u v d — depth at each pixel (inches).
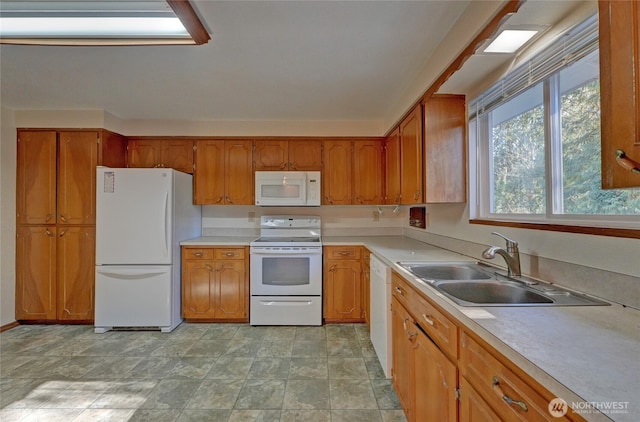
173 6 56.7
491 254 57.7
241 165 135.0
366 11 60.7
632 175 25.5
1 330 114.3
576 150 52.7
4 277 116.3
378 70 86.2
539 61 56.3
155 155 134.3
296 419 67.0
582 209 51.4
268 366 89.4
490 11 51.0
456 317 41.4
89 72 88.3
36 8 58.6
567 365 26.3
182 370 87.2
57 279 120.0
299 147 135.6
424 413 53.7
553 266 52.5
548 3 45.8
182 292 124.0
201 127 134.4
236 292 124.3
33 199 120.1
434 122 82.5
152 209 115.6
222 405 71.6
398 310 71.7
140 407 70.9
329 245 123.7
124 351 99.0
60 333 113.3
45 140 120.0
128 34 67.1
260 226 145.2
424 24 65.2
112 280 114.8
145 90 101.7
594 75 48.9
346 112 124.3
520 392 28.9
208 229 145.9
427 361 52.4
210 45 73.4
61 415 68.0
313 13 61.2
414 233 128.8
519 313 39.2
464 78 72.4
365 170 136.0
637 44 25.1
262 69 86.2
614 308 40.4
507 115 71.7
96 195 116.3
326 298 123.6
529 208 64.6
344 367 88.7
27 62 82.1
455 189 82.9
